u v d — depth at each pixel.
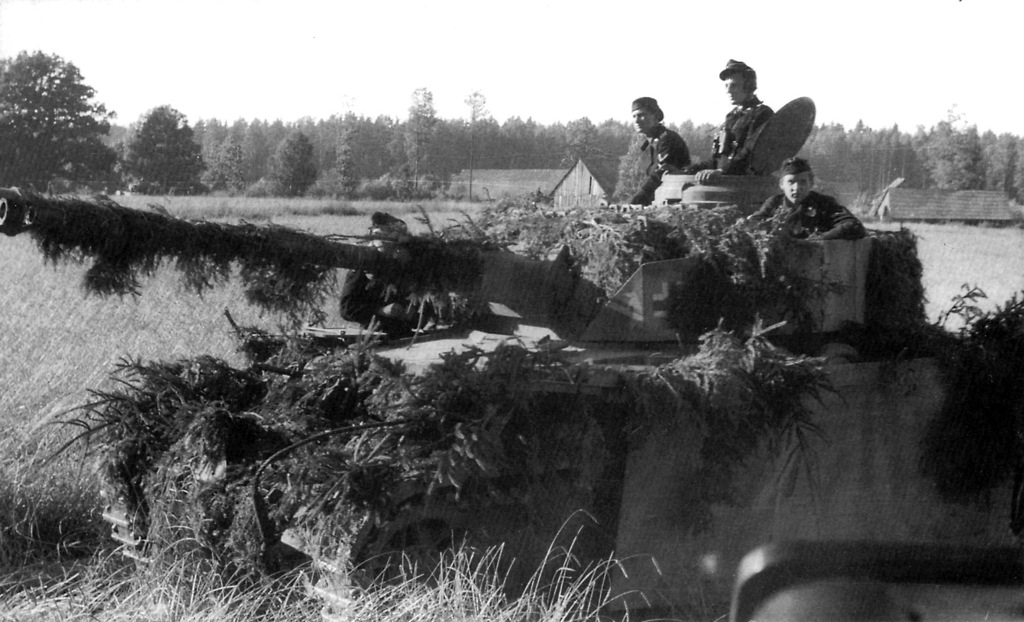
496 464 4.89
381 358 5.45
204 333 10.29
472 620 4.70
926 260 18.17
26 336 9.98
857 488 6.54
